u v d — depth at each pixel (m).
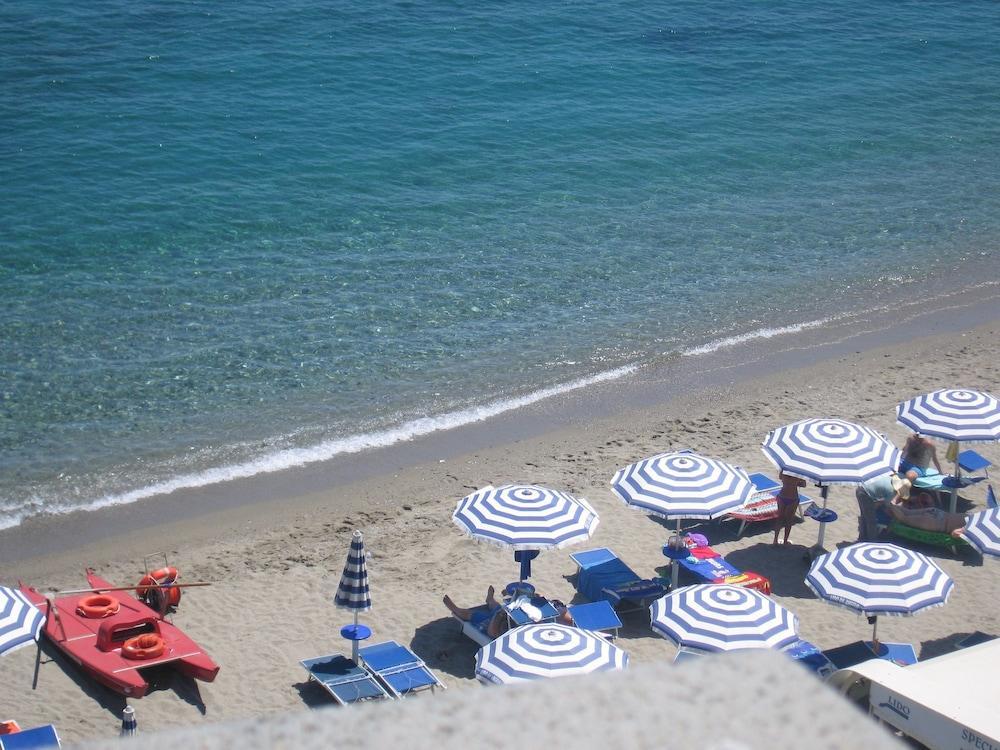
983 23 54.44
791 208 31.80
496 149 35.06
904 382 22.27
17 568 16.20
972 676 8.64
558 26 48.53
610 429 20.50
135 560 16.36
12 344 22.19
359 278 26.03
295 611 14.89
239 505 17.91
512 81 41.53
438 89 40.19
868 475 15.35
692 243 29.09
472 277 26.41
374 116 37.19
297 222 29.05
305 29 45.62
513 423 20.66
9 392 20.52
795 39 49.78
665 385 22.19
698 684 1.66
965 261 28.64
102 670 12.88
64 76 38.88
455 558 16.23
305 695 13.15
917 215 31.53
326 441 19.84
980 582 15.40
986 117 40.91
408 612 14.83
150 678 13.31
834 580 12.92
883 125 39.53
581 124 37.72
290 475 18.83
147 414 20.25
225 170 32.22
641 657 13.92
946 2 58.03
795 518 17.02
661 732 1.55
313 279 25.84
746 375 22.66
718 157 35.59
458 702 1.63
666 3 53.69
